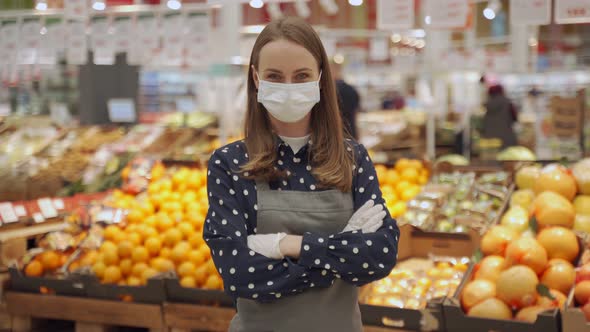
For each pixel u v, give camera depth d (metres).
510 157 5.45
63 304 3.92
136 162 5.09
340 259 1.87
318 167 2.02
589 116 8.19
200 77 8.78
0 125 6.43
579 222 3.60
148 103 9.00
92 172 6.01
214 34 6.95
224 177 2.00
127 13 6.12
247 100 2.06
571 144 8.18
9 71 6.79
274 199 1.98
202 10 6.19
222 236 1.92
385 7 5.40
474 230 3.73
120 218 4.24
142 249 3.93
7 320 4.09
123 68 7.77
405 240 3.85
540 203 3.61
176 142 7.14
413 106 12.57
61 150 6.34
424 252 3.88
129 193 4.86
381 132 9.52
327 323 1.97
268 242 1.90
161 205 4.38
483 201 4.22
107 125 7.54
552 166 3.95
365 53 11.40
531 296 3.00
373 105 13.21
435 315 3.12
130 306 3.77
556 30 10.85
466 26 5.38
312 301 1.96
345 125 2.46
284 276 1.87
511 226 3.80
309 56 1.94
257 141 2.02
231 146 2.06
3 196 5.46
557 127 8.27
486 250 3.51
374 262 1.89
